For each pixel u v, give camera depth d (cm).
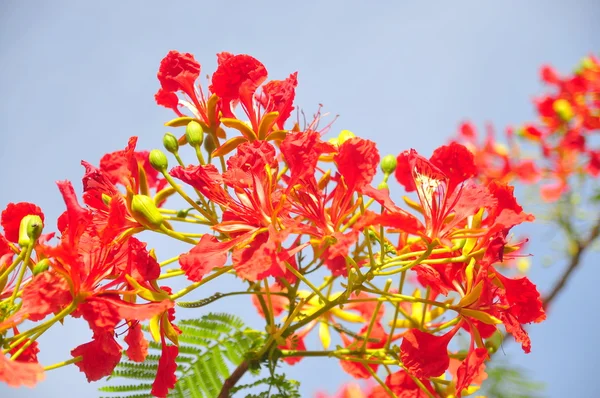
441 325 110
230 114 111
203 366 112
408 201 108
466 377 104
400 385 109
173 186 106
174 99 114
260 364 109
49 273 98
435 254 106
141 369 110
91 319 98
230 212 104
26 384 92
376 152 103
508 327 105
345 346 118
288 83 110
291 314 108
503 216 102
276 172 104
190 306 106
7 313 99
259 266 100
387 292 104
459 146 106
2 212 105
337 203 104
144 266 100
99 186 107
